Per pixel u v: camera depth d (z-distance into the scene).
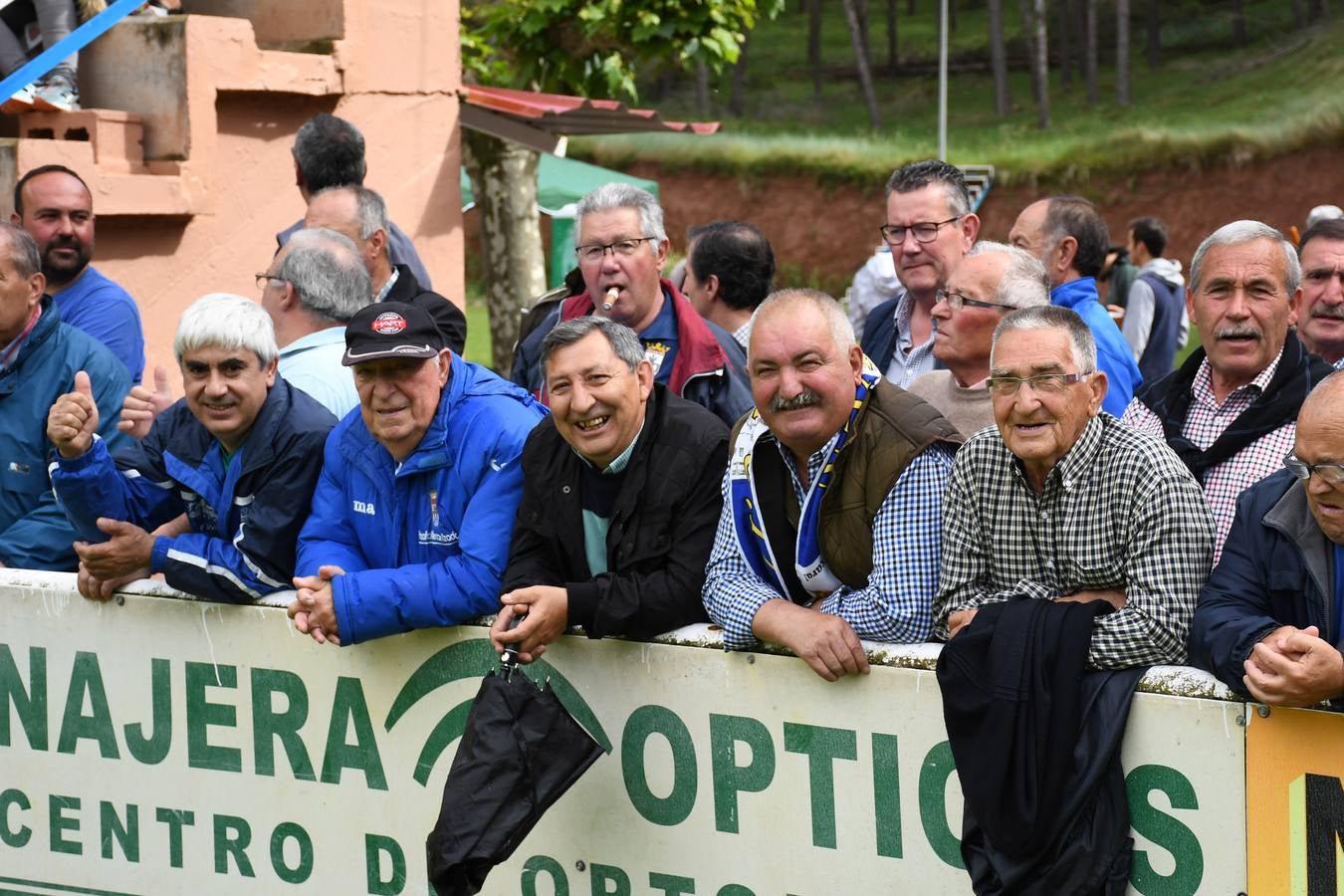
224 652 3.41
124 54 6.24
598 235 4.11
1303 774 2.45
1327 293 4.13
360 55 6.81
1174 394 3.27
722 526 3.00
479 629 3.14
